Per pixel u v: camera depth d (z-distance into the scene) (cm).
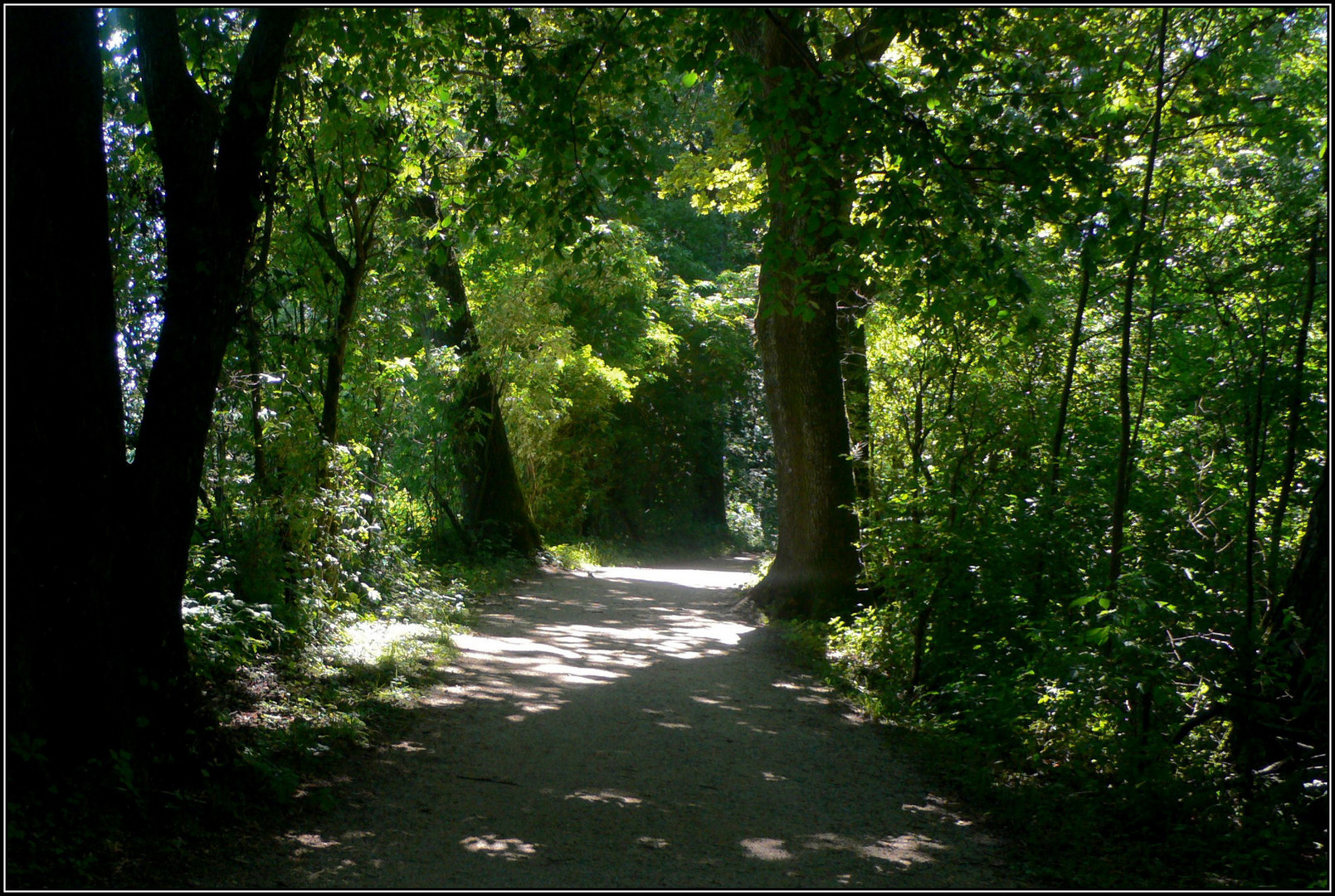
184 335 609
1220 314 863
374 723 765
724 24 789
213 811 539
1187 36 851
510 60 953
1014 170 774
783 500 1436
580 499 2577
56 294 519
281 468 993
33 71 506
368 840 531
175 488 605
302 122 952
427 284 1242
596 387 2423
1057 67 919
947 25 759
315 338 1026
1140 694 700
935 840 566
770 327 1403
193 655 745
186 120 606
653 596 1688
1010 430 1091
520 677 968
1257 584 833
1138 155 959
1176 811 592
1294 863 513
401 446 1681
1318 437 857
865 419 1424
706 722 834
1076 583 892
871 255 1090
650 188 898
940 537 895
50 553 517
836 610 1344
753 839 561
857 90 753
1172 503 962
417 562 1477
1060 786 650
